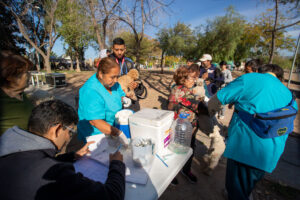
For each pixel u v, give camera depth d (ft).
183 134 5.62
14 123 4.04
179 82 6.73
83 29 23.29
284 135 4.70
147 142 4.09
